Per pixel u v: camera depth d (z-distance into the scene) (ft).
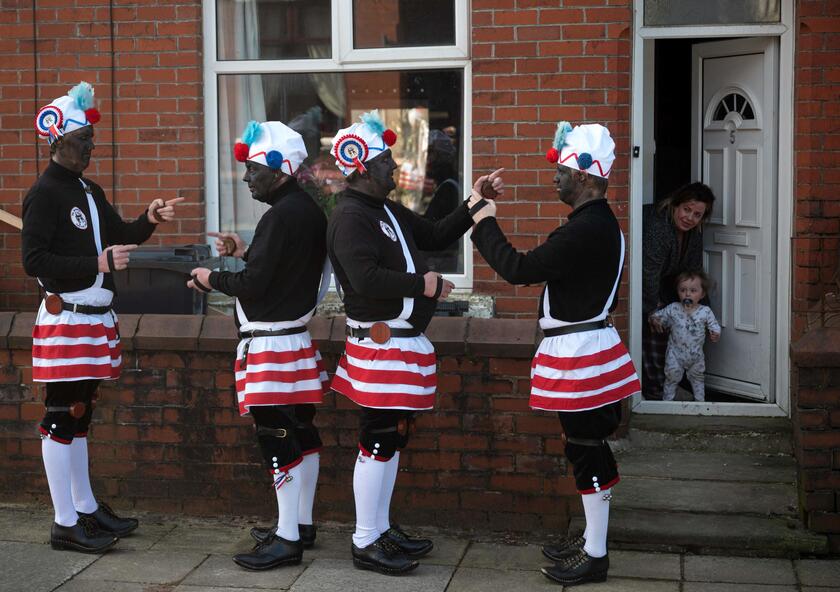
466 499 17.87
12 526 18.43
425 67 22.06
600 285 15.61
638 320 21.90
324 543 17.72
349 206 15.98
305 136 22.76
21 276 22.88
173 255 20.48
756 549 17.07
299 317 16.46
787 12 20.84
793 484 19.25
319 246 16.60
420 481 17.97
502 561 16.93
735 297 22.43
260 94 22.74
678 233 22.45
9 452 19.15
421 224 17.34
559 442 17.51
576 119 20.89
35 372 16.99
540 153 21.03
